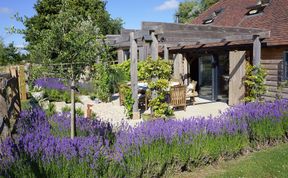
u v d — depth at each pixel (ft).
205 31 34.35
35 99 36.50
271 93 37.83
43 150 13.20
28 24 15.52
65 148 13.51
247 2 55.83
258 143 21.66
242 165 18.11
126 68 53.16
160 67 29.19
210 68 48.42
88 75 18.35
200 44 46.78
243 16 51.55
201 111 38.29
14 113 20.94
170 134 17.03
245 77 38.42
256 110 21.97
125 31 36.88
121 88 40.60
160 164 16.12
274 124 21.81
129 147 15.37
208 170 17.83
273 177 16.25
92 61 17.02
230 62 41.11
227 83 44.86
